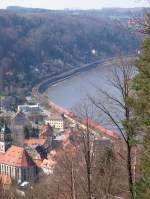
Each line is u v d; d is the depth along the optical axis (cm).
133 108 4419
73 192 5441
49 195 7075
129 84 4541
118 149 5538
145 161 4209
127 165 4644
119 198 5466
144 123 4291
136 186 4378
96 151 5544
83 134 5134
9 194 8375
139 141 4372
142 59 4206
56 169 7812
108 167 5450
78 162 5734
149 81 4191
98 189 5425
